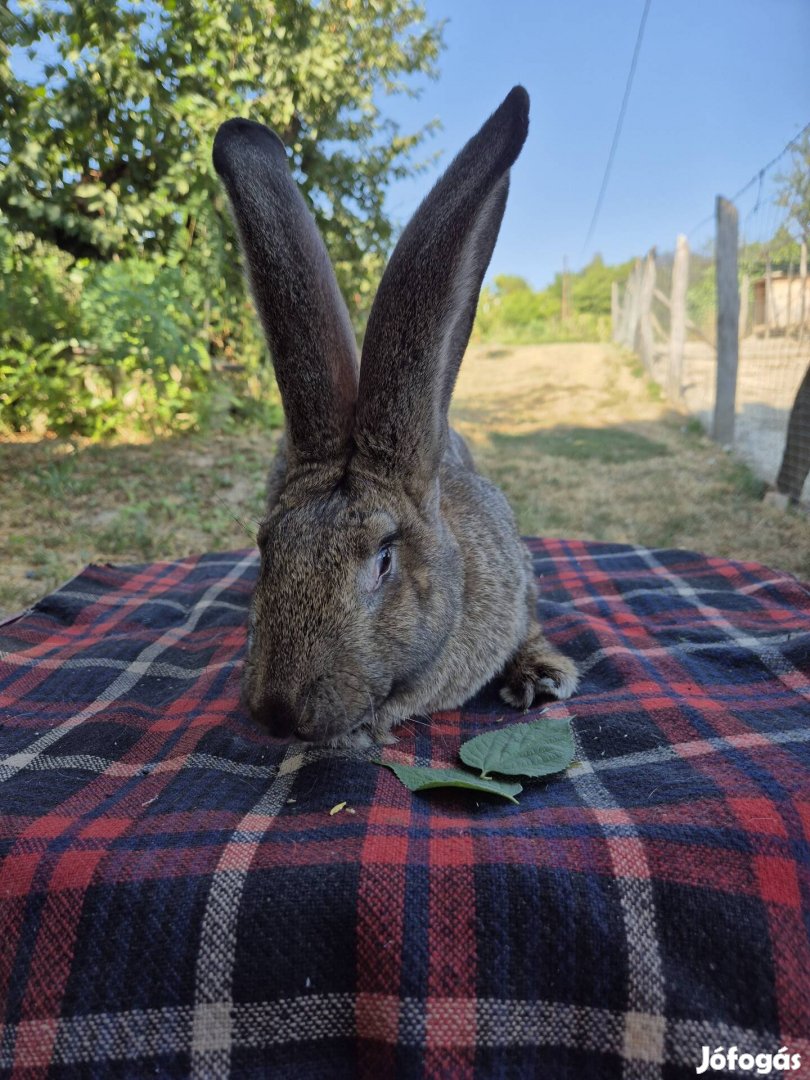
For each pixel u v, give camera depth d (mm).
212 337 1557
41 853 331
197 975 290
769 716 449
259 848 332
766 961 284
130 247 1482
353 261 1652
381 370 396
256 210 410
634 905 298
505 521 568
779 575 696
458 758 432
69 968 295
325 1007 287
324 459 418
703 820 334
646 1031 275
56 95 1412
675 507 1097
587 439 1646
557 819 354
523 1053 278
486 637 493
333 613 365
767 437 1272
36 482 1146
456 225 378
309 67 1436
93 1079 277
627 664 530
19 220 1451
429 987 283
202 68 1400
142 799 395
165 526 1046
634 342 3117
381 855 320
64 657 579
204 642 614
